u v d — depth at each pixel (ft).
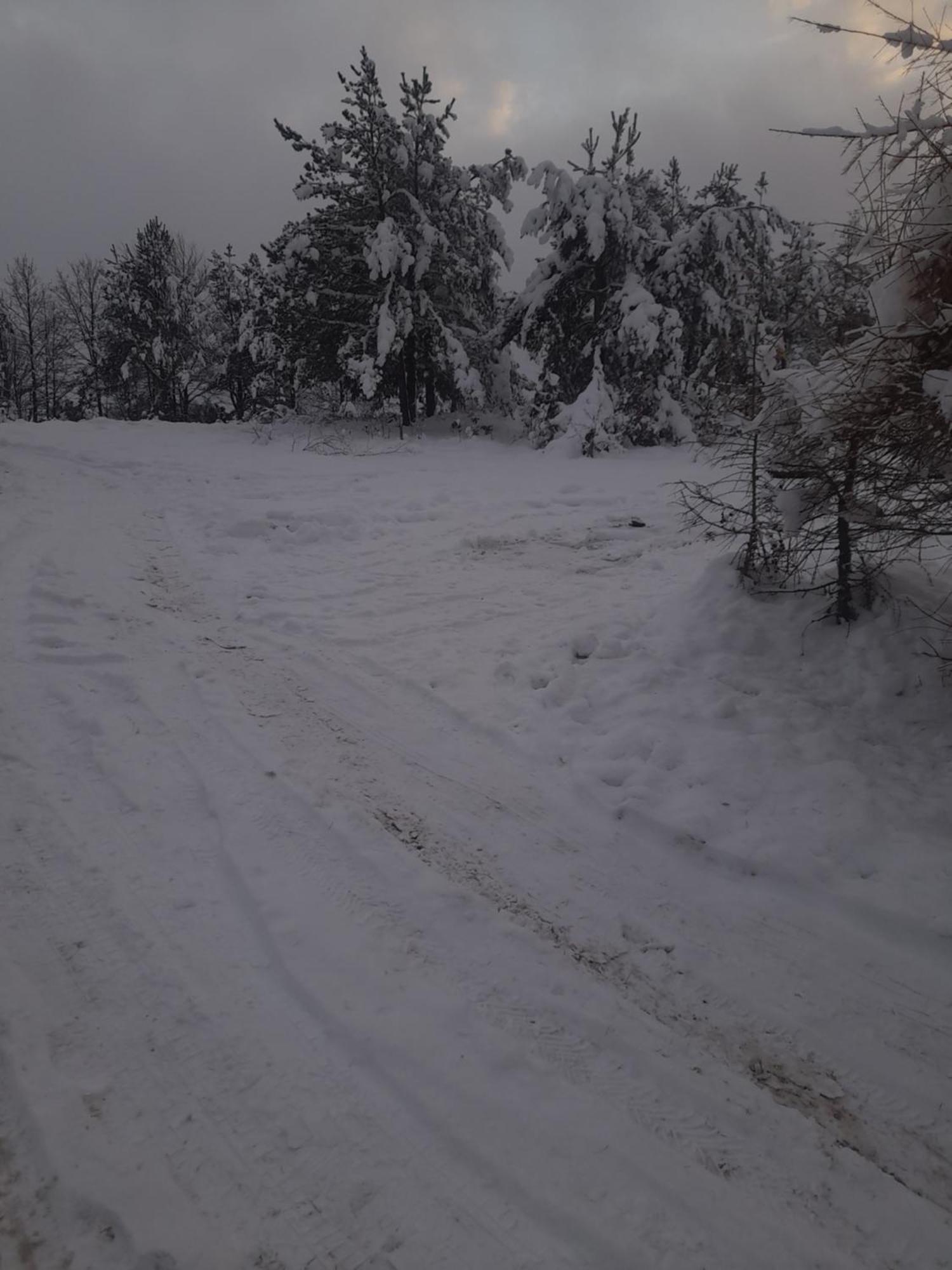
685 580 23.17
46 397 115.14
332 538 28.22
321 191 63.26
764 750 13.67
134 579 22.34
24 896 9.77
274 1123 7.09
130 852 10.71
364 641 18.89
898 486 12.66
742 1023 8.67
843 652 16.03
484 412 68.33
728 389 17.54
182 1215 6.26
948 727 13.89
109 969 8.72
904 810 12.03
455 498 35.58
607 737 14.32
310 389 71.00
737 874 11.10
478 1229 6.30
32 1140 6.78
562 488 38.37
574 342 63.05
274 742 13.94
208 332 95.76
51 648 16.96
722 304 57.57
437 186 65.87
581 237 58.08
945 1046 8.42
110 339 96.58
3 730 13.47
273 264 65.98
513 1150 6.99
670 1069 8.02
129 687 15.52
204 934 9.36
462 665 17.51
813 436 13.65
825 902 10.51
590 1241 6.26
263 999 8.46
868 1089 7.91
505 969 9.20
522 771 13.48
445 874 10.79
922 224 10.95
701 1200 6.67
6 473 36.70
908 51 10.96
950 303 11.41
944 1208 6.75
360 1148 6.91
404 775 13.20
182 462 43.75
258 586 22.58
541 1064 7.94
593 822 12.15
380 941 9.44
